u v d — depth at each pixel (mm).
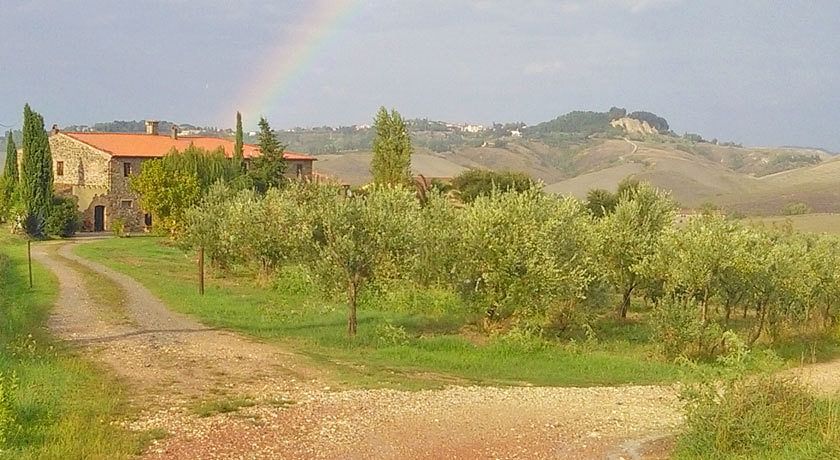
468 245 24312
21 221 62812
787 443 12234
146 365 18031
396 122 65625
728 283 25484
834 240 34969
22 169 63938
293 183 44312
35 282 33844
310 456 12094
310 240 26531
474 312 25203
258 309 28875
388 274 24266
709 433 12664
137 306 28047
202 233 38781
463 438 13578
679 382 18953
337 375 18047
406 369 19500
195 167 64375
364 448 12672
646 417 15625
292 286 34062
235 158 73312
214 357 19359
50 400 13641
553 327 26672
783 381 13711
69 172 77812
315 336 23422
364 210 24062
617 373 20797
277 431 13266
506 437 13789
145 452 11711
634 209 31703
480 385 18062
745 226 28812
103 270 39969
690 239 25641
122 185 74750
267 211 37156
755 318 30484
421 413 15070
